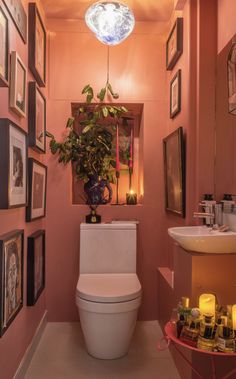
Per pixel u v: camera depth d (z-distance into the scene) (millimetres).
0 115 1437
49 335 2373
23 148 1725
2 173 1410
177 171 2188
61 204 2596
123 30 2090
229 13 1772
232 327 1276
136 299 1957
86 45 2623
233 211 1719
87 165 2488
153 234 2662
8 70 1462
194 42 2006
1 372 1467
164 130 2664
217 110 1933
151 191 2664
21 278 1760
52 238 2590
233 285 1605
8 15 1501
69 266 2598
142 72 2654
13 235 1574
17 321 1740
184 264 1729
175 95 2342
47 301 2580
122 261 2412
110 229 2426
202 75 1961
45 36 2383
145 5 2346
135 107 2773
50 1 2293
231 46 1739
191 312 1336
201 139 1959
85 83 2617
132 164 2959
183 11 2182
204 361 1620
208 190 1950
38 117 2115
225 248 1522
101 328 1922
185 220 2080
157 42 2664
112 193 2883
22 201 1710
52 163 2586
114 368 1946
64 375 1875
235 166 1696
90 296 1897
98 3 2041
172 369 1946
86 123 2518
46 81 2541
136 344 2234
